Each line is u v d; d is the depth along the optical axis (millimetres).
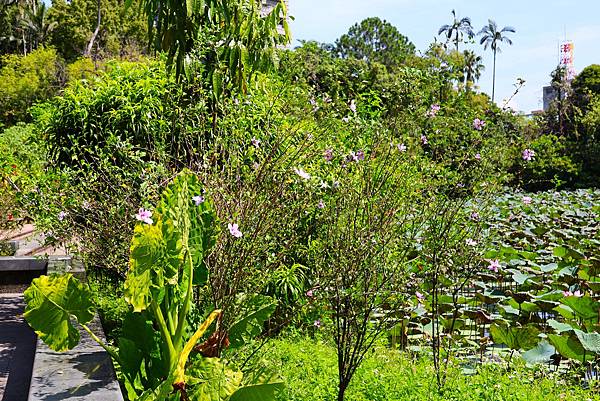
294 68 5469
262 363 3809
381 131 4777
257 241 4062
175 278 3430
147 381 3615
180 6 4789
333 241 4363
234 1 4836
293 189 4402
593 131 32344
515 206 16953
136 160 5520
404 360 5227
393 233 4293
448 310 6168
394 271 4254
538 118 6727
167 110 5957
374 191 4328
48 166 6598
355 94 6039
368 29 58969
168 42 4895
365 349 4367
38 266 8125
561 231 12672
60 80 35281
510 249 8742
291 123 5152
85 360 3818
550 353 5207
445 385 4648
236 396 3273
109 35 44562
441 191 5020
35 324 3537
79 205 5809
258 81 5910
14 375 5023
